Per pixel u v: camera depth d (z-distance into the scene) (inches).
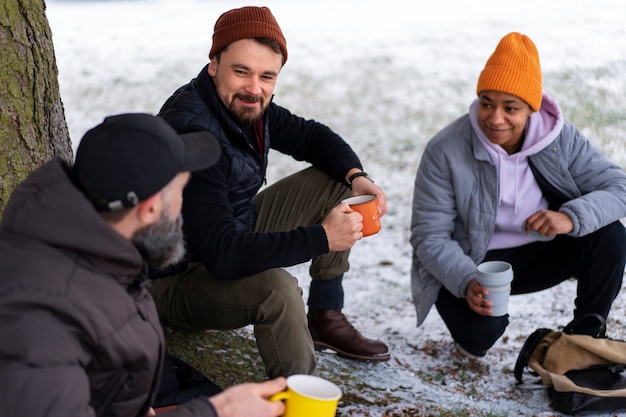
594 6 462.0
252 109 111.5
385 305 182.1
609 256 133.2
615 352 125.6
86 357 69.8
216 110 111.1
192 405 70.7
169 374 102.3
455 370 144.3
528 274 144.0
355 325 170.7
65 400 64.4
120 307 72.0
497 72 127.6
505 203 139.3
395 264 207.8
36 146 118.0
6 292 66.6
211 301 111.6
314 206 132.3
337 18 502.6
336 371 134.5
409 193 261.1
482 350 143.1
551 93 317.1
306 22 499.5
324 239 107.2
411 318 173.5
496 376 141.2
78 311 68.3
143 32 490.0
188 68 405.1
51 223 68.3
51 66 121.0
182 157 73.1
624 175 139.0
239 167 114.0
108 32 497.4
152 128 71.2
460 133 138.2
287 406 75.5
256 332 108.4
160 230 73.5
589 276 134.9
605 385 124.1
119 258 70.5
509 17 458.6
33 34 116.3
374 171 282.2
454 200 140.2
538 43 391.9
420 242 140.3
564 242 139.6
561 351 127.8
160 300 119.9
